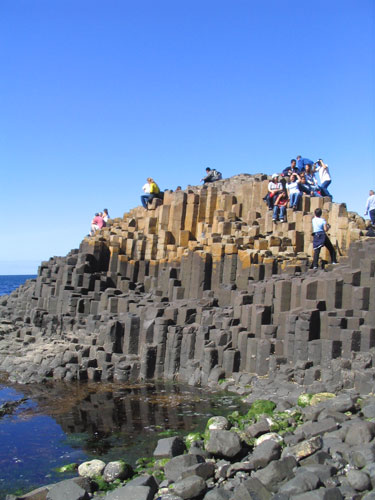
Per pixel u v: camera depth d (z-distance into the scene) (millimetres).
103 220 40219
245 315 22734
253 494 10094
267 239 28125
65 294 31906
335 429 12312
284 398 16922
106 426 16750
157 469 12555
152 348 24328
